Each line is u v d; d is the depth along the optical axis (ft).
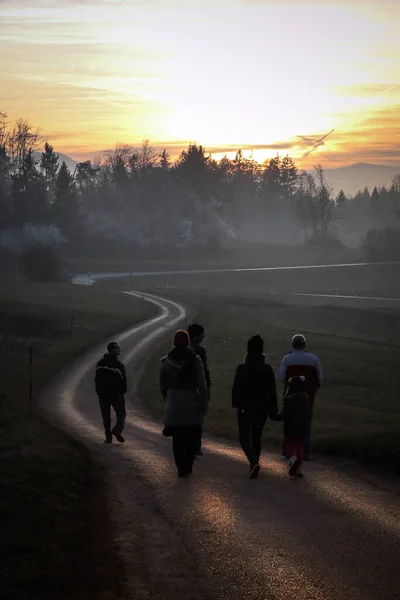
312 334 208.64
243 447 37.86
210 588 21.13
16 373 123.85
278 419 37.96
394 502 31.58
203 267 577.84
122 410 56.29
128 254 601.62
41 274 407.85
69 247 571.69
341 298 453.17
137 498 33.45
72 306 268.41
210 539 26.09
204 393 37.88
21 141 647.15
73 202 615.98
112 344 57.11
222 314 272.72
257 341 38.68
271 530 26.94
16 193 553.23
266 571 22.33
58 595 20.67
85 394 103.65
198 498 32.89
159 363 144.25
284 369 43.14
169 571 22.80
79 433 63.77
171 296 364.79
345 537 25.79
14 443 47.78
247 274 549.54
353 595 20.07
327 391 110.73
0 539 25.40
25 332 194.80
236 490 34.42
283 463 43.14
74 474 38.29
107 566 23.41
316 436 52.54
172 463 43.60
